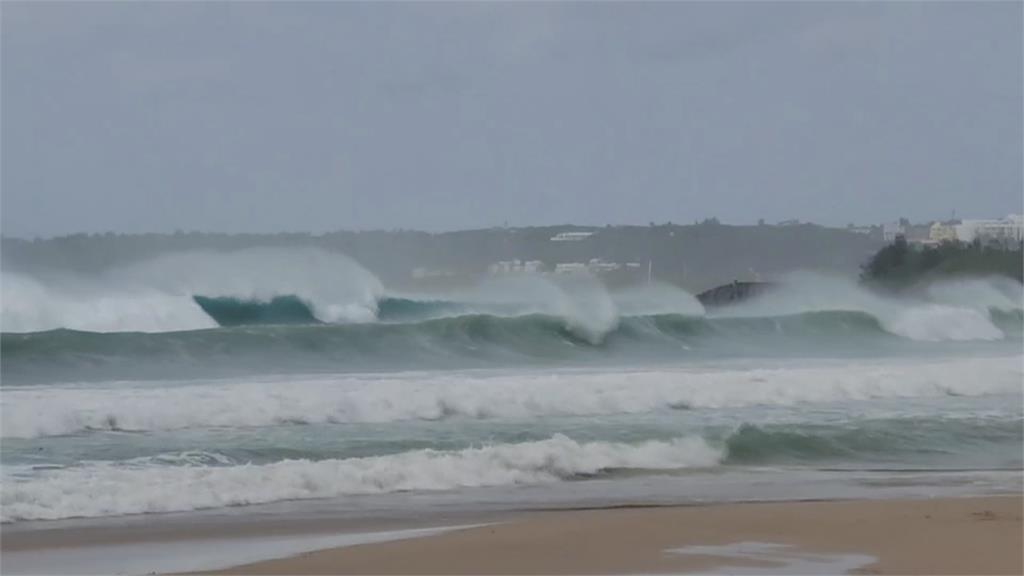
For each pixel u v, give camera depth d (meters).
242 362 101.12
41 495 54.00
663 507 55.53
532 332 119.06
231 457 63.88
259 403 73.56
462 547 46.19
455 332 113.69
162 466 60.97
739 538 47.88
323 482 58.78
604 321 124.88
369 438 69.12
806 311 139.88
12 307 116.38
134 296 127.31
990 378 91.38
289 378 91.31
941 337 143.50
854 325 140.62
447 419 75.62
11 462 60.66
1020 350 130.38
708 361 113.94
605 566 43.38
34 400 72.94
